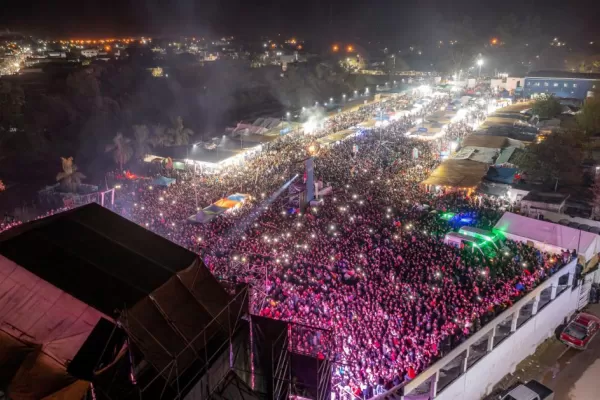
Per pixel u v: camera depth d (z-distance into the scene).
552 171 47.88
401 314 24.52
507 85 105.94
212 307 12.21
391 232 35.97
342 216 39.53
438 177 47.75
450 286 26.92
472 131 68.69
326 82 127.50
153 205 44.03
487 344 21.88
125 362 10.20
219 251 32.97
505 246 33.03
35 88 109.19
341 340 22.25
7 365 9.27
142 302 10.64
